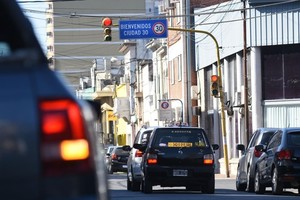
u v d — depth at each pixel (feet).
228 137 327.47
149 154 168.86
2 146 30.58
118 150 359.05
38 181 30.81
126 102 574.15
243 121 303.07
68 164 31.27
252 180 178.40
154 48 470.80
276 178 159.74
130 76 571.28
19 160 30.68
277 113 290.97
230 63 322.96
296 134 161.58
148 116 498.28
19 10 35.22
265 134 181.57
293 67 289.12
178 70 400.26
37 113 31.17
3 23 35.14
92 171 31.91
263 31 290.15
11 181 30.58
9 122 30.81
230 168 314.76
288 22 286.46
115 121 646.74
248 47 294.66
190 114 376.27
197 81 373.61
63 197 31.09
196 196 158.61
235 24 307.99
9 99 31.09
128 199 149.59
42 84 31.68
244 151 193.57
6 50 35.53
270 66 291.99
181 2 377.91
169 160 168.14
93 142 33.55
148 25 278.05
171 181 168.66
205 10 347.56
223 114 274.98
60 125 31.32
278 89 290.76
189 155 168.76
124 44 574.97
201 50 359.25
